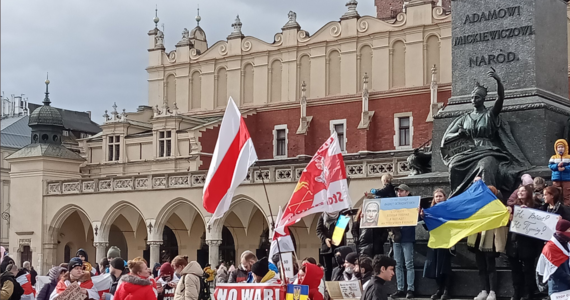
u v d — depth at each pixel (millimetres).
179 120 59031
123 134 61656
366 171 45250
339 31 60031
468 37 15805
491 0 15617
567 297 11320
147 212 52188
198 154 57406
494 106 14594
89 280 14273
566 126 15055
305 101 60156
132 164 60719
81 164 62094
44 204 55781
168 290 16312
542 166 14398
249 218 52000
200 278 13711
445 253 13805
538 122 14578
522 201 12398
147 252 57219
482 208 12695
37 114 58125
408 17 57344
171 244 59594
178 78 66875
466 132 14789
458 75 15852
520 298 12992
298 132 59875
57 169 56812
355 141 58188
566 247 11383
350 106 58688
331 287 12711
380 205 13500
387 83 57844
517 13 15320
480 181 12867
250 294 12180
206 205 12891
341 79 59750
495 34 15516
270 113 62281
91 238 58562
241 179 12727
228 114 12922
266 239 53812
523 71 15148
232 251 56312
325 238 16484
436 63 56219
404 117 56656
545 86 15344
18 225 56750
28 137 82438
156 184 52062
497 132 14711
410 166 16203
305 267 12781
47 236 55438
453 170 14484
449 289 13992
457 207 12875
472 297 13797
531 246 12703
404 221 13219
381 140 57250
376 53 58500
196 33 68812
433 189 15102
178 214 53188
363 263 12680
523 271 13008
